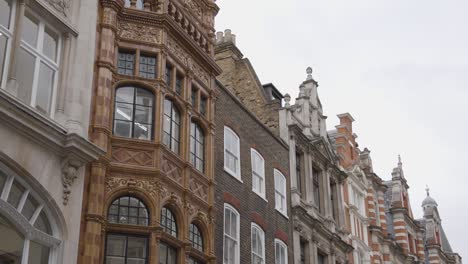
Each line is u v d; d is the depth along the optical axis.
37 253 16.09
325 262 32.72
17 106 15.51
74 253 16.88
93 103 19.17
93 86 19.33
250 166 27.06
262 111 32.50
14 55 16.19
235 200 25.00
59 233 16.70
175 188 20.66
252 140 27.80
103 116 19.14
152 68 21.38
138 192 19.34
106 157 18.81
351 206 38.34
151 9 22.39
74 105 17.88
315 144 34.16
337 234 33.97
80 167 17.62
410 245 48.34
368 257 38.84
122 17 21.36
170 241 19.84
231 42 33.41
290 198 30.14
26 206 16.05
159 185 19.69
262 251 26.36
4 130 15.44
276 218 28.28
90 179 18.25
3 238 15.22
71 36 18.58
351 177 39.44
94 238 17.62
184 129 21.91
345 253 35.19
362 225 39.84
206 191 22.61
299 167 32.53
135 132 20.23
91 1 19.66
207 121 23.73
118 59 20.95
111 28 20.42
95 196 18.05
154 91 20.98
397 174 49.41
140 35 21.48
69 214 16.97
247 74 33.56
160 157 20.05
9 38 16.31
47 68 17.66
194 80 23.41
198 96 23.50
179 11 23.31
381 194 44.28
